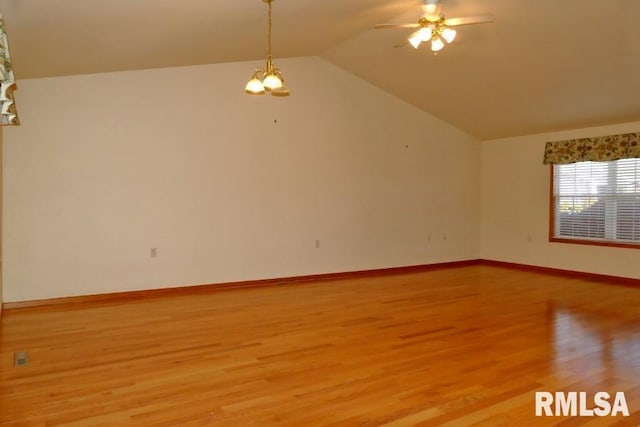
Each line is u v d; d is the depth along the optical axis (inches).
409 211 304.2
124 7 124.6
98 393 109.3
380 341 149.2
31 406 102.4
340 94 274.1
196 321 173.9
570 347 142.7
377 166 290.0
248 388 112.5
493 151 329.1
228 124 239.1
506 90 247.4
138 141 217.2
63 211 202.2
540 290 234.7
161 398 106.7
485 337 153.2
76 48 158.2
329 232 273.0
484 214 335.6
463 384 114.8
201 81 231.5
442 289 237.3
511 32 192.2
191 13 141.7
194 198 231.1
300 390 111.3
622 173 260.8
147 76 218.2
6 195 190.9
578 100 237.8
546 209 297.0
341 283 255.3
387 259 295.6
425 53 227.8
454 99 276.8
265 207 251.1
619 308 194.1
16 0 104.5
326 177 270.8
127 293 216.4
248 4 145.0
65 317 179.5
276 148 253.6
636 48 182.1
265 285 248.5
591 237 275.7
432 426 93.8
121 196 214.1
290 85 257.0
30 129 195.0
